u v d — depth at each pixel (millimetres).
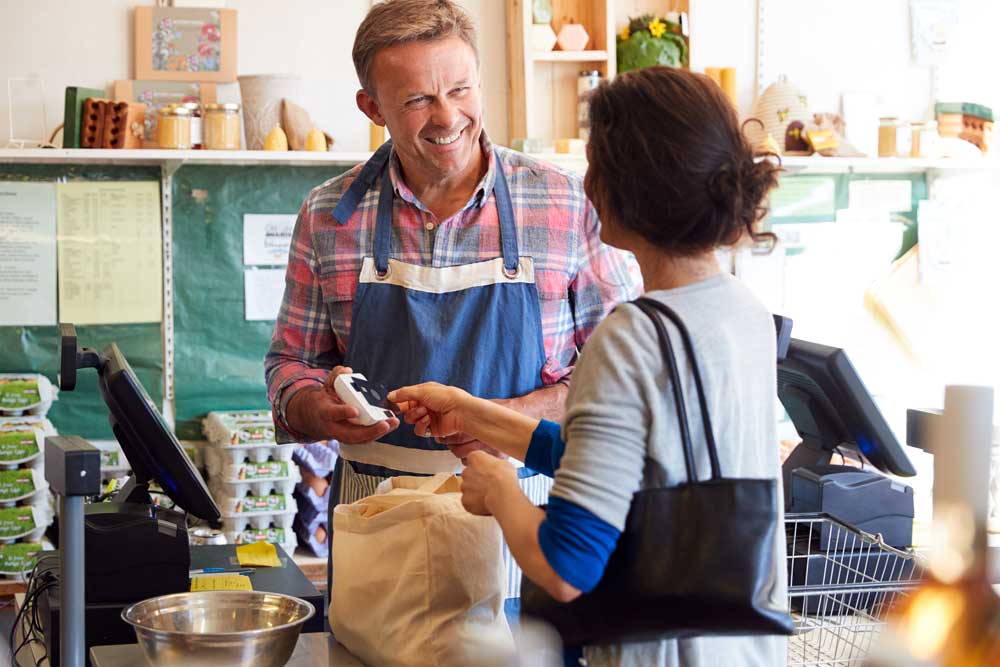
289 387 2043
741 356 1236
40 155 3100
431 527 1524
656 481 1185
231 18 3398
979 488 1081
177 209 3455
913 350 4066
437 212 2066
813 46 3934
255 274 3521
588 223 2100
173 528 1827
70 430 3406
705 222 1213
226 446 3176
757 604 1117
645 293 1298
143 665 1497
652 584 1140
